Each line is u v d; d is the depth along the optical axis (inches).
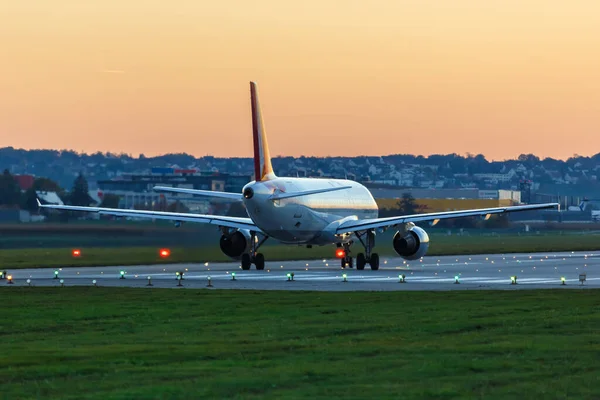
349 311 4325.8
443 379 2709.2
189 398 2477.9
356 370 2842.0
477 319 3986.2
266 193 7613.2
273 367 2901.1
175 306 4571.9
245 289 5565.9
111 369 2891.2
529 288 5684.1
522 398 2468.0
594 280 6565.0
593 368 2864.2
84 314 4254.4
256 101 7746.1
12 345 3351.4
